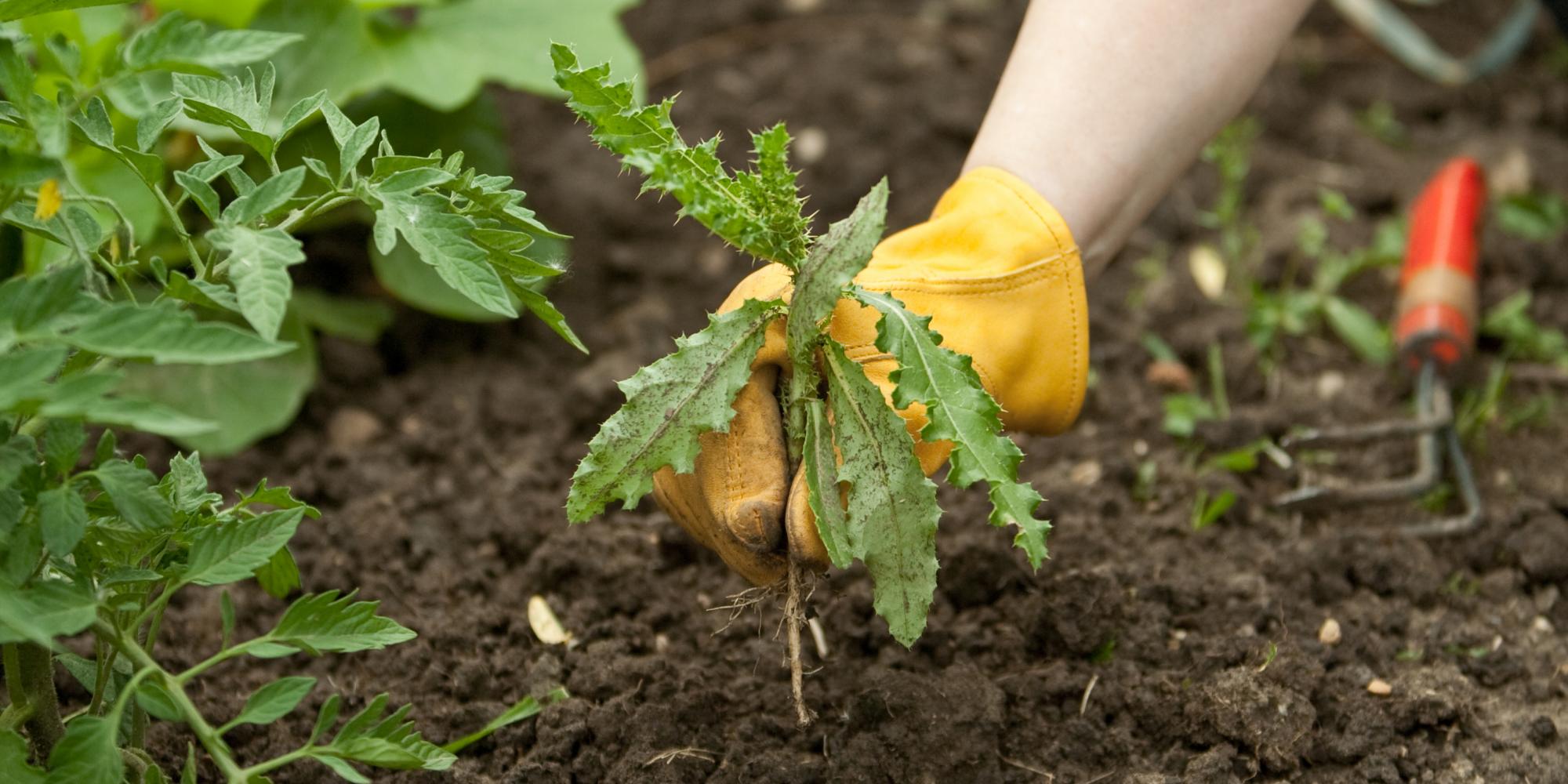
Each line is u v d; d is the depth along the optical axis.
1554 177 2.07
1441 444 1.77
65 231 1.37
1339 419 1.81
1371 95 2.29
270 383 1.78
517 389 1.85
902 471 1.43
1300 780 1.54
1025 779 1.53
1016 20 2.44
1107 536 1.69
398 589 1.67
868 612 1.61
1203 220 1.94
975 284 1.48
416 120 1.89
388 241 1.36
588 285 1.95
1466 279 1.78
